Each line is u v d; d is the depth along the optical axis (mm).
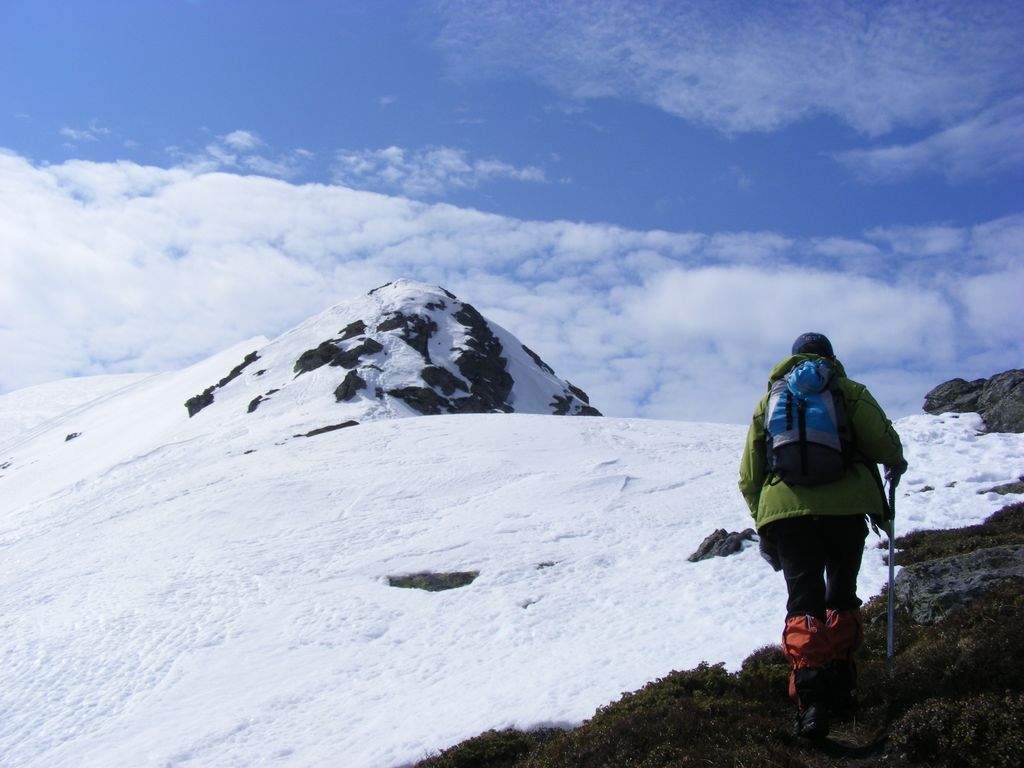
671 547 29516
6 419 196500
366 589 30297
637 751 7910
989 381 30328
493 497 42188
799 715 7344
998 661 7320
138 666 25391
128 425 128750
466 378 125062
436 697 18156
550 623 23469
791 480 7332
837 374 7691
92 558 39719
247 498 45656
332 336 132500
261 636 26656
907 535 18359
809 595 7215
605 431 62969
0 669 26344
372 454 56562
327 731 17750
